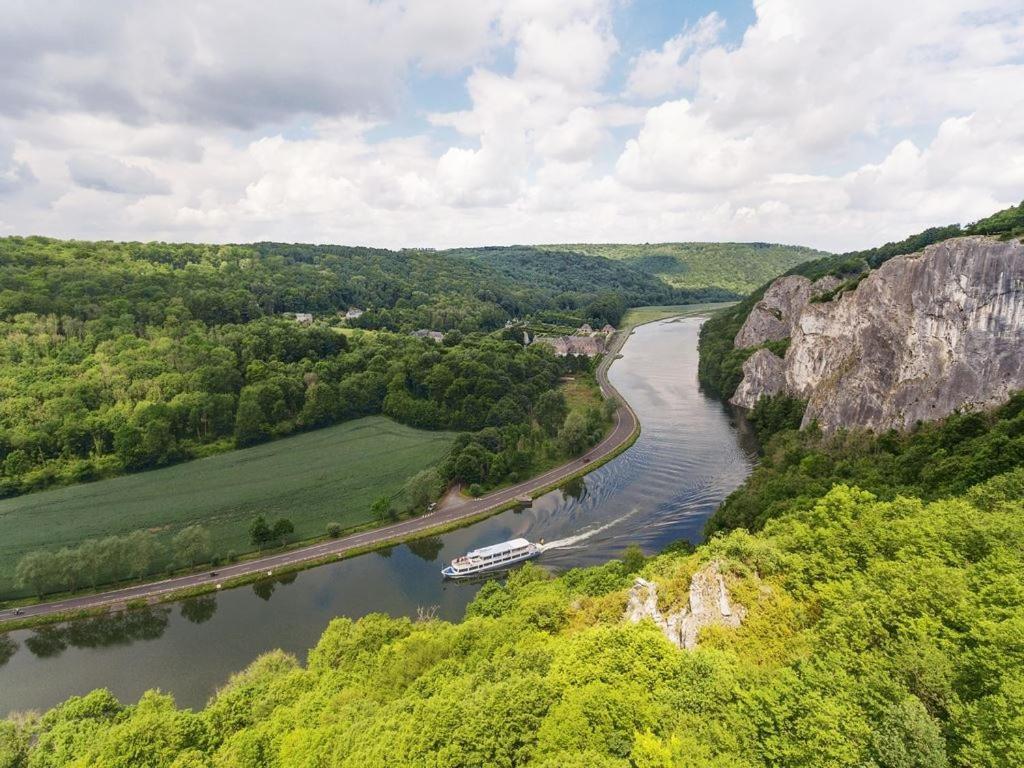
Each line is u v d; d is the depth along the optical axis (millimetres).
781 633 39938
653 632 40500
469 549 111688
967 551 45781
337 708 47344
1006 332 95312
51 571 100500
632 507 123000
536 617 59875
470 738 34531
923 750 27141
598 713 33062
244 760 42812
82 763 45344
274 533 112938
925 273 110125
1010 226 109875
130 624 93375
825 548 49344
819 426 129125
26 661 85625
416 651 58125
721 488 129125
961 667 32500
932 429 98938
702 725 31625
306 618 92250
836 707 30203
